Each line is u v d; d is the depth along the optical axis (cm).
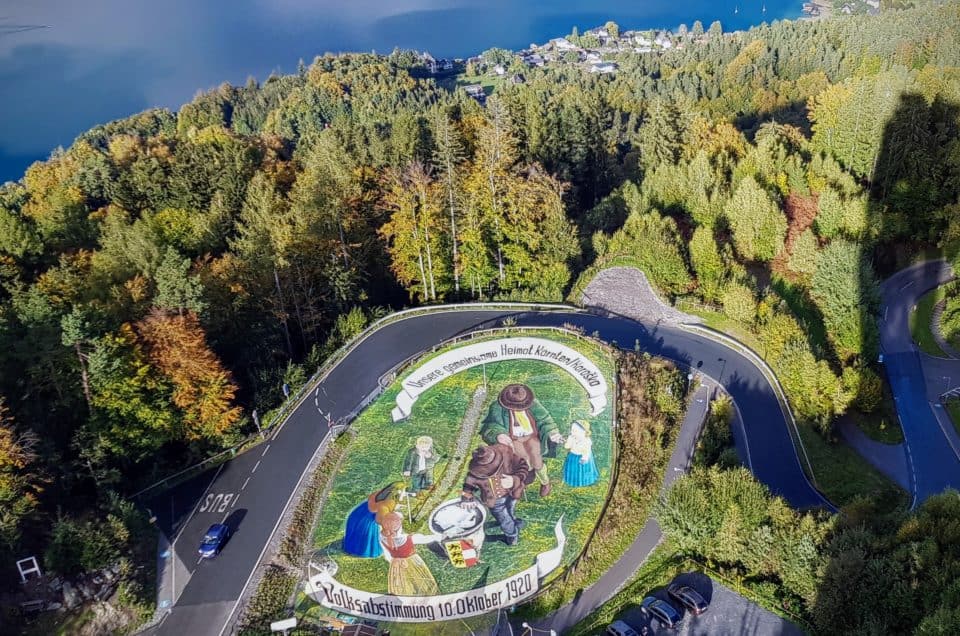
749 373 8094
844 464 7200
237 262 8600
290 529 6006
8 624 5044
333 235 9500
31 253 9631
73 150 15750
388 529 5962
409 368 7688
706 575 5675
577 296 9275
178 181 11631
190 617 5369
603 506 6166
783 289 9419
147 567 5753
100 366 6150
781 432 7369
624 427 6912
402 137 11894
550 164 12225
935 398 8256
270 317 8538
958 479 7100
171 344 6712
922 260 10775
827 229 10225
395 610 5381
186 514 6262
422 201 8956
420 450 6694
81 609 5306
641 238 9644
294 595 5509
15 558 5334
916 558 4931
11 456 5403
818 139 12612
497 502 6172
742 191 9794
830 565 5094
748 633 5172
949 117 11962
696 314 9006
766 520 5706
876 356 8388
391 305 9781
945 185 10662
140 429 6500
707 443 6912
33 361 6200
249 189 10769
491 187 9044
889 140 11131
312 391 7625
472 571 5619
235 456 6875
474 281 9269
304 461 6744
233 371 7894
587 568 5738
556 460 6550
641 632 5225
